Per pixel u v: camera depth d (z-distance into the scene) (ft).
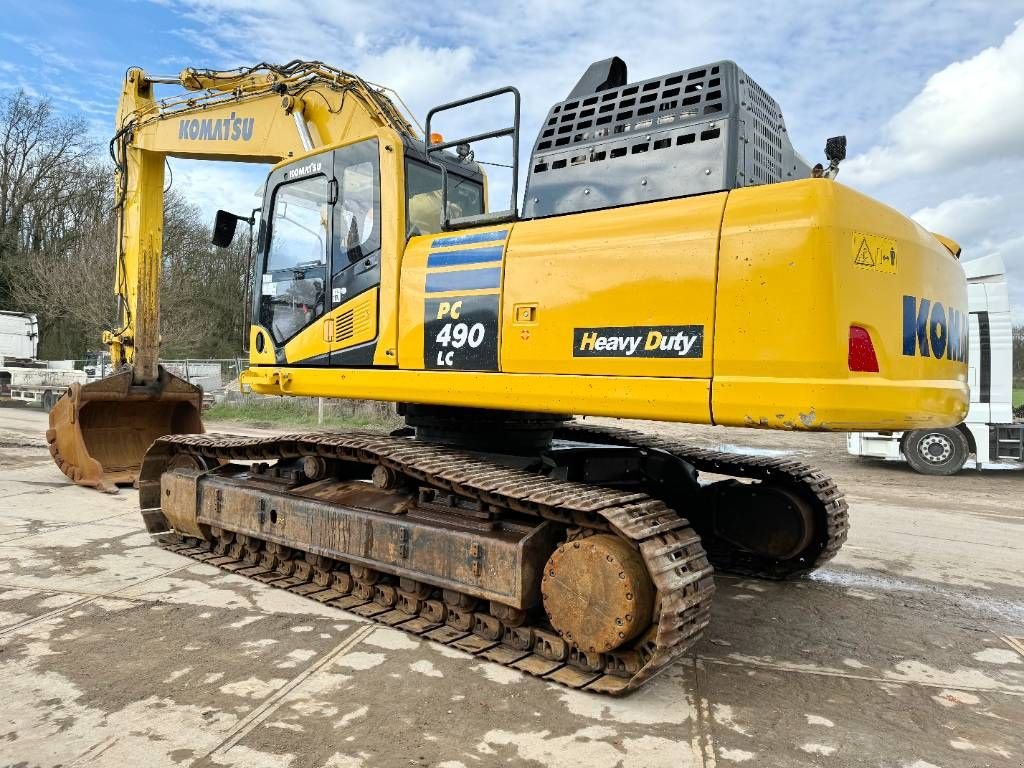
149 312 25.26
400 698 10.69
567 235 12.17
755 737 9.82
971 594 16.55
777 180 13.05
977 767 9.19
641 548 10.41
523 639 12.25
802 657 12.69
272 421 52.60
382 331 14.48
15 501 23.81
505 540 12.14
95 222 99.35
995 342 35.06
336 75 18.60
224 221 18.66
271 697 10.60
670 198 11.76
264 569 16.67
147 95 24.91
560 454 15.69
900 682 11.73
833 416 9.78
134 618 13.65
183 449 19.61
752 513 17.22
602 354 11.50
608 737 9.71
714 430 54.39
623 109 12.71
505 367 12.61
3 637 12.60
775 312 10.12
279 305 17.17
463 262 13.32
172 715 9.99
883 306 10.55
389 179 14.56
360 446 14.37
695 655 12.69
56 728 9.57
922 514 25.88
